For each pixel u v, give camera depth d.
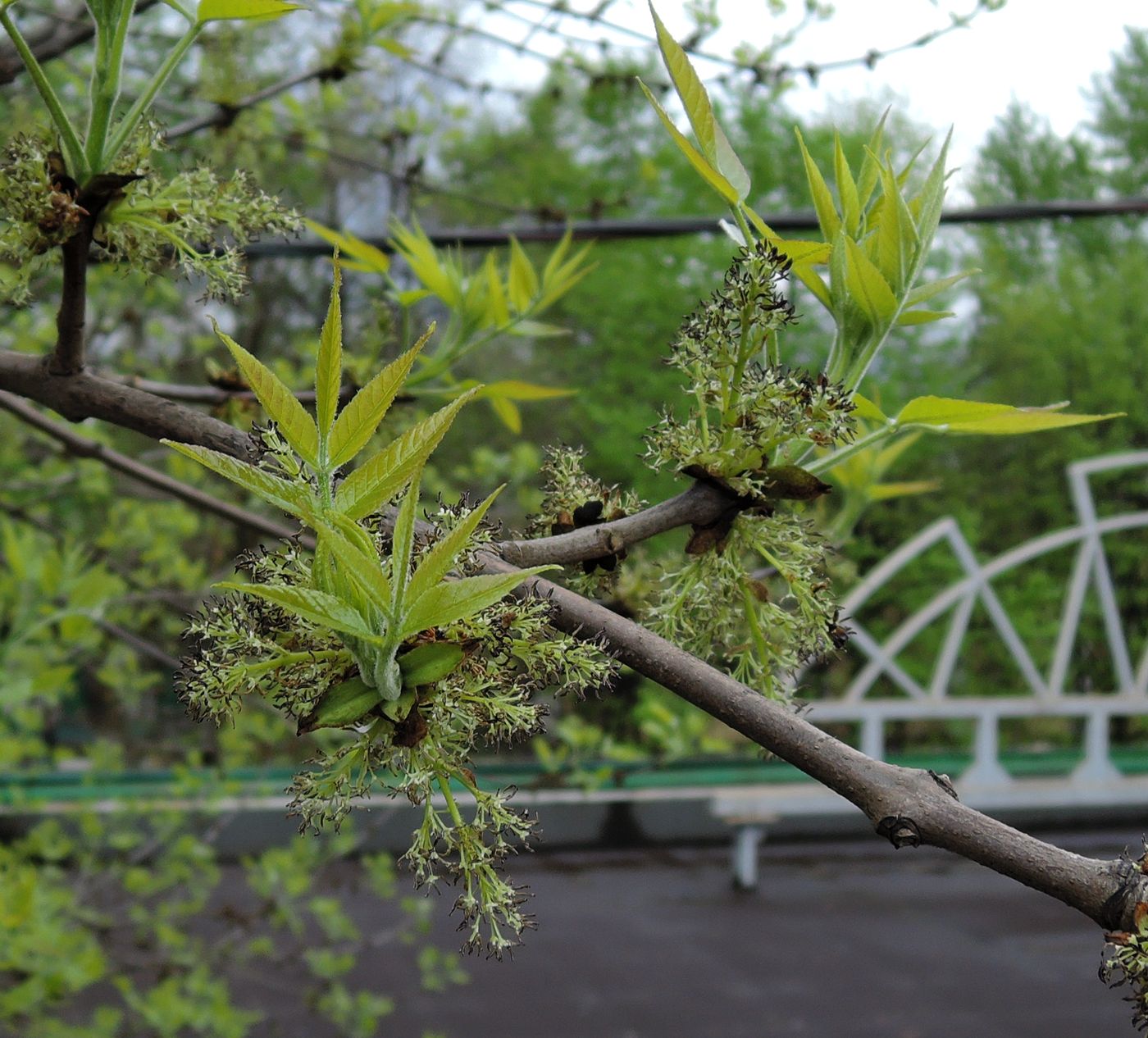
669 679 0.41
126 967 1.79
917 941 4.80
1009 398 8.96
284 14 0.49
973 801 5.15
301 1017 3.24
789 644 0.50
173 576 2.11
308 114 1.63
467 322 0.89
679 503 0.48
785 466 0.47
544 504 0.50
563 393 0.79
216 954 1.89
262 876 1.96
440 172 4.43
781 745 0.40
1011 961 4.58
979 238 9.66
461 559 0.42
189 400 0.79
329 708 0.40
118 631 1.30
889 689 8.60
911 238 0.49
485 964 4.36
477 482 2.37
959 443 8.71
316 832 0.40
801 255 0.49
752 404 0.47
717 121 0.47
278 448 0.37
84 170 0.50
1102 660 8.76
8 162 0.49
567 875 5.66
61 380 0.49
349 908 4.75
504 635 0.41
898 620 8.74
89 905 1.84
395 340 0.90
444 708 0.40
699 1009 3.98
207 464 0.36
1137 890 0.38
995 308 9.20
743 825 5.34
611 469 7.98
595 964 4.41
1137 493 8.70
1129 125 9.84
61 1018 2.12
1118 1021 3.93
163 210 0.51
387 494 0.37
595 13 1.38
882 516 8.62
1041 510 8.83
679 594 0.49
